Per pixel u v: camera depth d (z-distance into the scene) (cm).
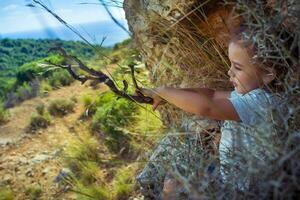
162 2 190
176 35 198
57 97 623
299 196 98
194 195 101
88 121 481
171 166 135
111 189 316
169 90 168
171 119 224
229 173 115
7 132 535
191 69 208
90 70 166
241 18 157
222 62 200
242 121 148
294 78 120
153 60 220
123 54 226
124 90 175
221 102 160
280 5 116
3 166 420
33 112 582
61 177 364
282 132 113
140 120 335
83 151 374
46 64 171
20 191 369
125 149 362
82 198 308
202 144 164
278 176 99
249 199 106
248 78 142
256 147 111
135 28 211
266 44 126
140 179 178
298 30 114
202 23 191
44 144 468
